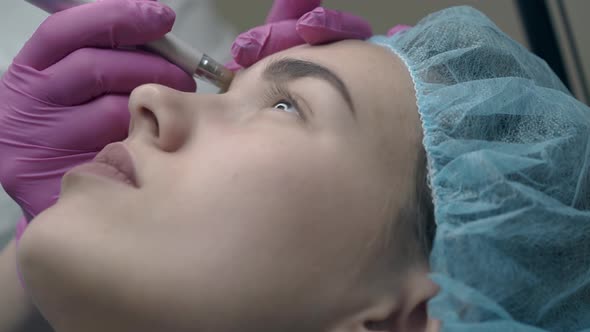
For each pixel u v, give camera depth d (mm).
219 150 631
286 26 838
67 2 851
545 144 677
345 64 685
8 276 956
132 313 581
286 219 602
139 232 584
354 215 625
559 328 692
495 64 752
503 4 1208
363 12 1278
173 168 620
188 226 586
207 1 1245
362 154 643
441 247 619
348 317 628
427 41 764
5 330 943
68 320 620
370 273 630
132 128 675
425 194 650
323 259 610
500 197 636
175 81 842
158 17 819
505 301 646
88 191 617
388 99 674
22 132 816
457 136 671
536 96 719
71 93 811
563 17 1190
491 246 630
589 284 698
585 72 1190
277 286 594
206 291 576
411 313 652
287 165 617
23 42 1152
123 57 819
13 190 833
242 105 708
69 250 581
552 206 645
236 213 593
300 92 668
